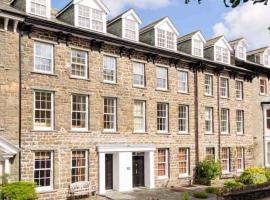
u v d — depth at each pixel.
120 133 24.92
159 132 27.34
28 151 20.20
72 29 22.22
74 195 21.88
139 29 29.52
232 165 32.94
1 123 19.23
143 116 26.69
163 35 28.58
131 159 25.39
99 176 23.44
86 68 23.56
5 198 17.47
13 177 19.42
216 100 31.91
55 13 25.94
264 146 37.06
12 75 19.84
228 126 33.06
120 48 25.30
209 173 28.91
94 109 23.64
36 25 20.77
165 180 27.31
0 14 19.05
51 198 20.91
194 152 29.66
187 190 26.02
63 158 21.77
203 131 30.45
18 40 20.23
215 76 32.06
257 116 36.69
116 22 26.27
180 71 29.41
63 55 22.31
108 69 24.81
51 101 21.64
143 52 26.67
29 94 20.55
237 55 36.44
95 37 23.56
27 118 20.34
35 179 20.56
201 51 31.66
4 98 19.45
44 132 20.97
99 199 21.94
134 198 22.30
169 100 28.22
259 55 39.16
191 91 29.94
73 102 22.83
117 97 24.98
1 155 18.84
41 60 21.42
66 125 22.09
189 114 29.61
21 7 21.50
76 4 23.23
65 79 22.28
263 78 37.81
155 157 26.91
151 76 27.20
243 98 34.88
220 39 33.38
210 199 22.78
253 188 22.95
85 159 23.08
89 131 23.19
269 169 32.62
